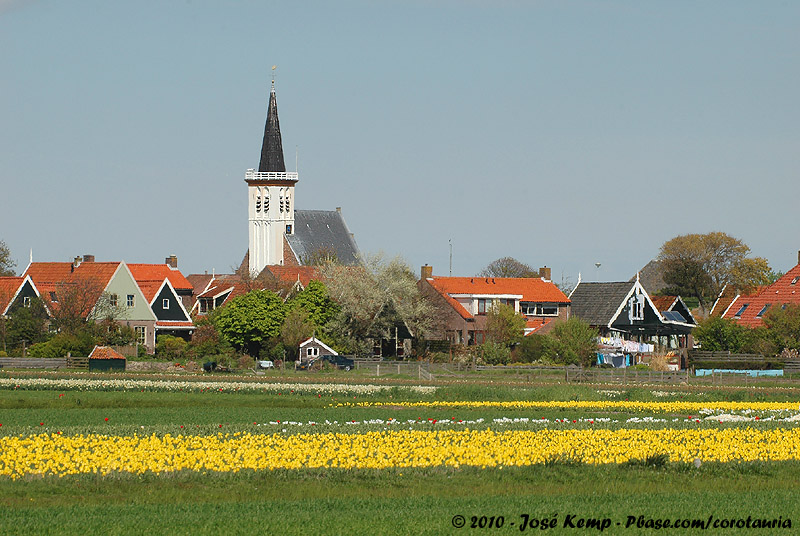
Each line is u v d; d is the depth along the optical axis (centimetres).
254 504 10631
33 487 11269
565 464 13238
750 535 9781
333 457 13062
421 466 12838
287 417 18912
